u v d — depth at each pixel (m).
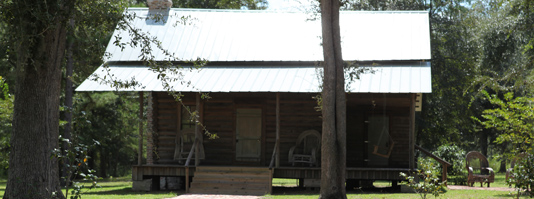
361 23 23.28
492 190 18.27
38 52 11.09
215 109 21.89
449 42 31.14
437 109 31.91
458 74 30.84
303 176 19.34
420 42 21.53
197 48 22.30
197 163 19.69
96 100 27.97
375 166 21.48
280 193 18.77
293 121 21.45
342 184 13.77
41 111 11.25
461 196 15.64
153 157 21.72
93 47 13.69
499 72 29.95
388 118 21.52
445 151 25.72
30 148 11.12
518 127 14.42
